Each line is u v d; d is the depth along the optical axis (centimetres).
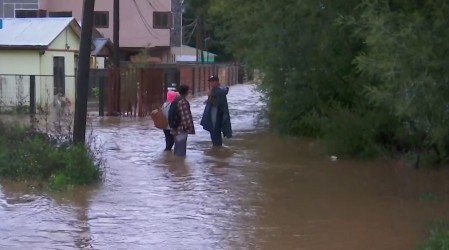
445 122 1502
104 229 1458
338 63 2673
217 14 3338
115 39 4938
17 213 1585
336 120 2550
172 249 1317
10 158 1992
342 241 1390
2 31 4875
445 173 2131
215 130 2789
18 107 3809
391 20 1401
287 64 2803
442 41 1370
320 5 2436
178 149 2503
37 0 8406
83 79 2070
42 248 1306
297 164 2359
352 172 2192
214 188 1922
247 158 2498
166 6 9306
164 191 1870
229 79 10050
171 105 2516
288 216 1597
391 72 1361
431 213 1636
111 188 1897
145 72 4275
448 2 1423
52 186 1859
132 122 3866
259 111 4541
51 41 4759
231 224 1517
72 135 2198
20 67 4734
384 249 1334
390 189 1920
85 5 2058
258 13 2739
